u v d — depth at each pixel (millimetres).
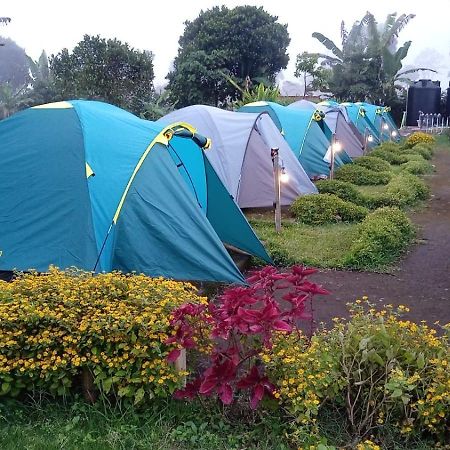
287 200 9938
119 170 5516
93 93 22562
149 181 5574
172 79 32750
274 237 8250
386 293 6141
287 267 7027
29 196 5457
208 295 5777
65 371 3494
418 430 3193
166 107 25641
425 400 3115
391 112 33219
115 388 3484
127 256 5309
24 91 30391
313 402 3029
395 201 10781
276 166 8508
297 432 3061
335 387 3186
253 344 3379
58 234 5301
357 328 3443
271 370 3293
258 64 31422
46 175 5512
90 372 3551
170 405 3512
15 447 3176
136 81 23250
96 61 22922
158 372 3420
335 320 3795
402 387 3000
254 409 3330
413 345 3354
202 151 6625
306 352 3266
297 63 33250
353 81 31719
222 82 29969
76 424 3395
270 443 3248
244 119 9648
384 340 3273
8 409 3523
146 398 3484
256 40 30797
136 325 3459
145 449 3201
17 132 5844
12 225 5402
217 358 3316
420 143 20938
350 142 17156
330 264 7023
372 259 7027
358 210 9320
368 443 2939
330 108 16859
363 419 3264
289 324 3289
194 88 29859
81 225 5281
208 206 7027
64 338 3471
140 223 5402
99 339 3459
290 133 12672
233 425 3416
